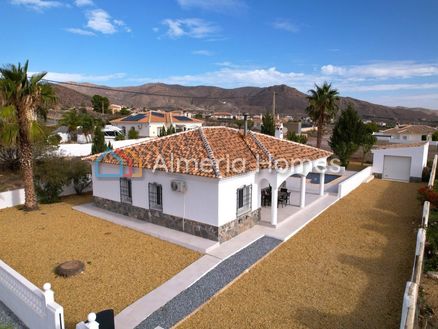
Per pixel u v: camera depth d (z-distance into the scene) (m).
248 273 10.44
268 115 34.41
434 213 16.55
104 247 12.44
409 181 26.97
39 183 19.08
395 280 9.95
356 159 38.19
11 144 16.27
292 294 9.13
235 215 13.54
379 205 18.84
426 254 11.72
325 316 8.09
